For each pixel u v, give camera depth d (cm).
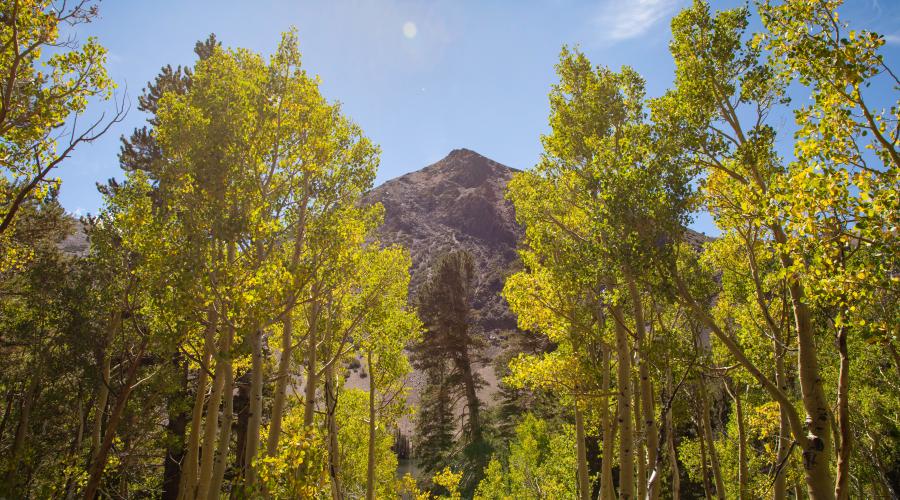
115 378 1670
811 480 766
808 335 831
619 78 1283
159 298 1087
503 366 3481
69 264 1766
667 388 1191
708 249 1388
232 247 1173
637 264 918
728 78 1006
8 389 1719
